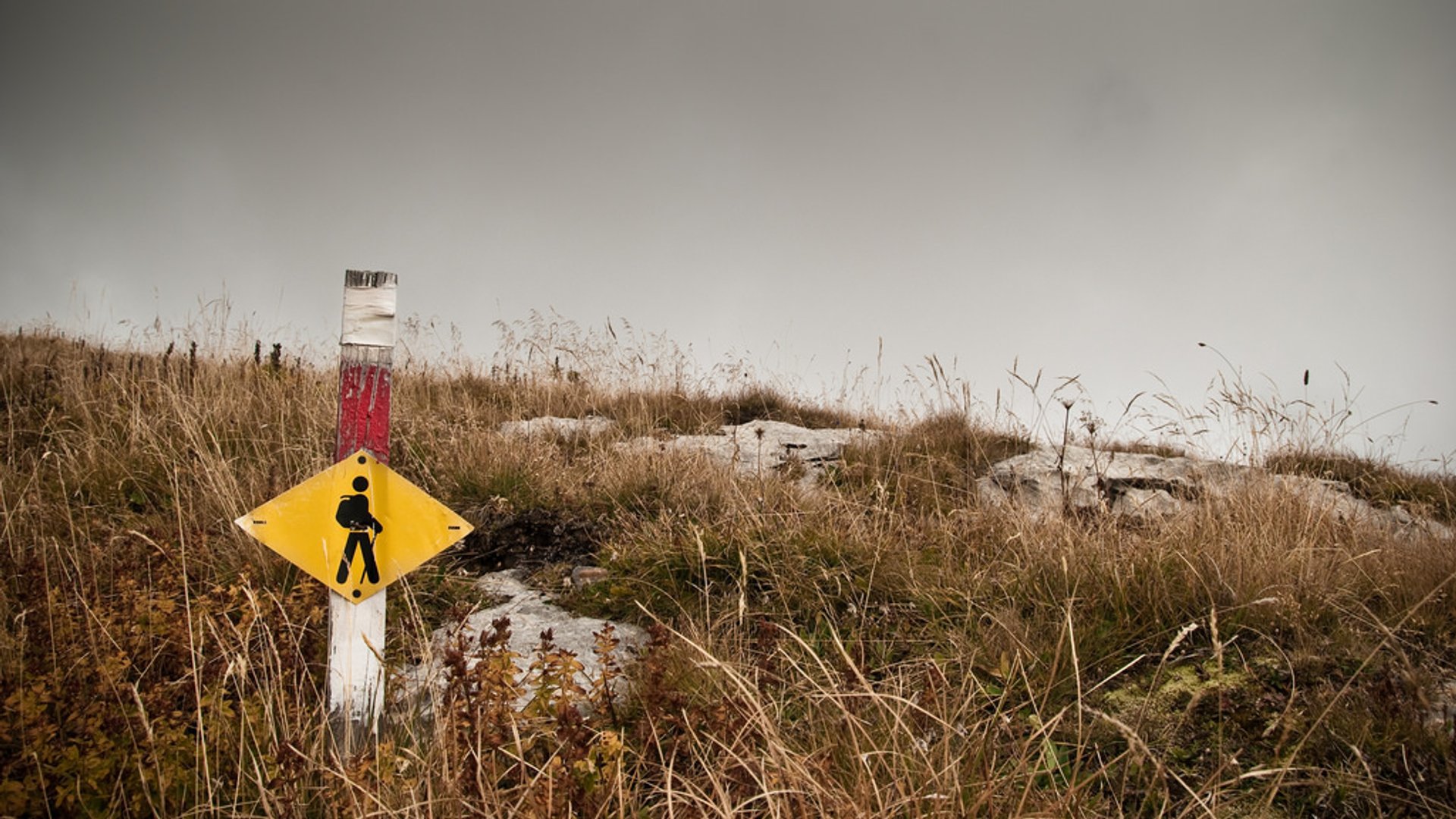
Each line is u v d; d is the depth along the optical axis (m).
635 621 4.09
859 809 2.19
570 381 9.70
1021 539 4.25
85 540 3.93
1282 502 4.69
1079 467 6.62
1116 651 3.37
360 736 2.75
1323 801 2.59
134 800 2.30
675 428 8.58
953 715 2.75
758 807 2.44
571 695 2.77
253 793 2.44
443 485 5.46
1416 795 2.54
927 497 6.20
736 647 3.59
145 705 2.59
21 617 2.93
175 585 3.35
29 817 2.24
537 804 2.17
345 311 2.85
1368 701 2.89
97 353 8.20
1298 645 3.26
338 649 2.79
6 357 7.53
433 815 2.23
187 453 5.34
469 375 9.82
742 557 3.69
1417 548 4.06
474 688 2.98
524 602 4.27
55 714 2.51
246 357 7.89
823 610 4.02
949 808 2.28
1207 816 2.46
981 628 3.68
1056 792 2.50
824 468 6.98
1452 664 3.18
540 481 5.52
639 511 5.26
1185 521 4.34
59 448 5.47
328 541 2.79
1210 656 3.30
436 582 4.30
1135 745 2.49
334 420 6.07
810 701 2.96
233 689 2.86
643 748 2.56
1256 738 2.86
